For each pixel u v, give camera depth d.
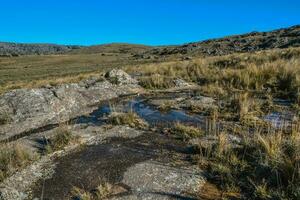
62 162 7.43
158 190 6.10
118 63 81.75
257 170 6.32
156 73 19.00
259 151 6.81
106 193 6.04
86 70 64.06
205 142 7.98
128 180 6.49
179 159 7.27
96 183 6.48
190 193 5.96
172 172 6.70
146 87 15.90
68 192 6.25
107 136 8.88
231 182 6.15
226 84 14.66
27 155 7.55
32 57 131.88
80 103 12.52
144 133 9.01
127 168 6.99
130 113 10.25
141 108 11.75
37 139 8.84
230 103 11.16
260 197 5.64
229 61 21.33
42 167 7.22
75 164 7.30
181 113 10.83
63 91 12.61
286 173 5.96
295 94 11.85
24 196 6.18
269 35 88.56
